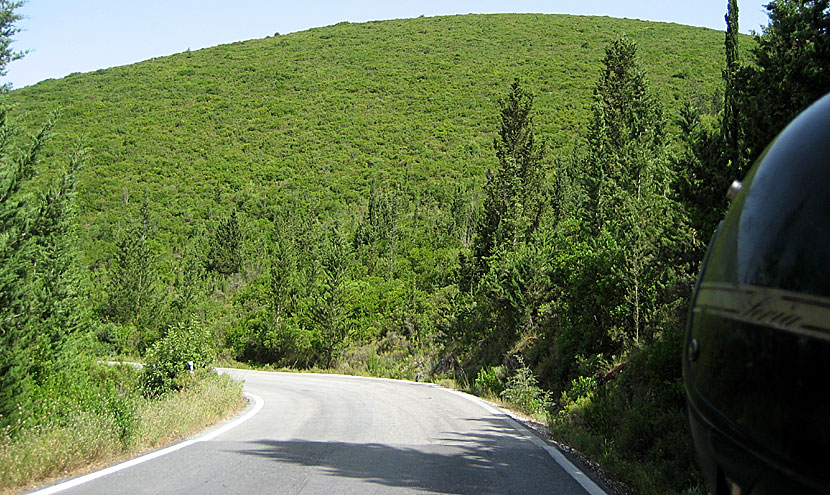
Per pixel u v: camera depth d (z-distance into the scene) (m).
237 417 13.05
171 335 16.44
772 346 1.59
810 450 1.46
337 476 6.65
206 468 6.93
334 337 41.91
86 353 19.86
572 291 19.64
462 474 6.95
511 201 35.44
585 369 16.80
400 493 5.92
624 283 17.25
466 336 29.91
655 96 31.28
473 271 35.50
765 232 1.75
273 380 29.70
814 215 1.60
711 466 1.94
